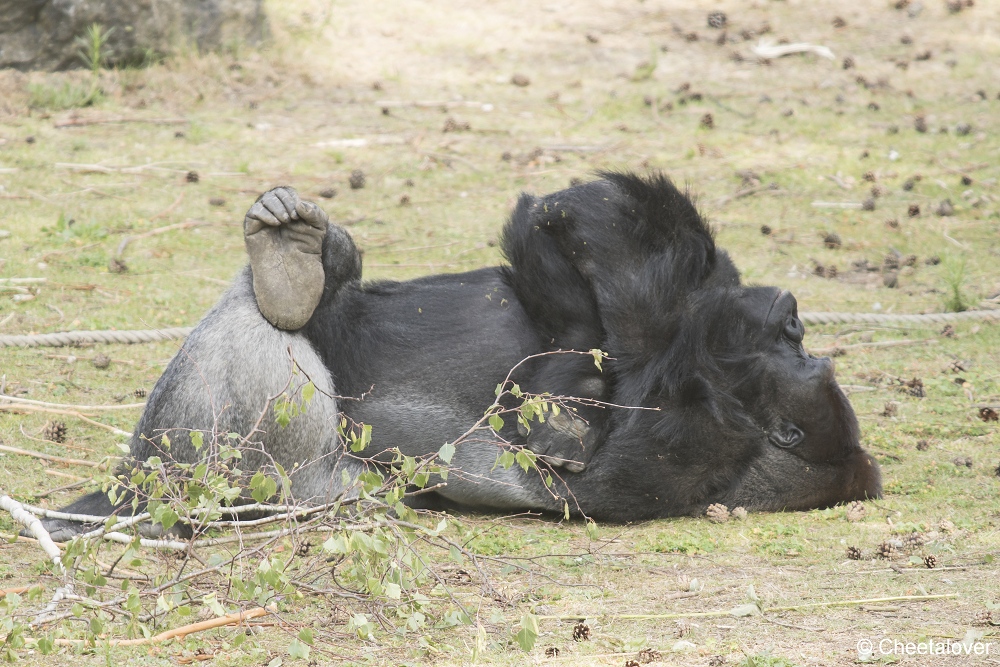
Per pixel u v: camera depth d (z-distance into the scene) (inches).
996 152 1077.1
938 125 1149.7
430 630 358.0
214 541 402.6
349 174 997.8
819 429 483.2
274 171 995.9
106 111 1107.9
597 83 1270.9
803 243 883.4
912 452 558.6
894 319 743.7
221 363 440.8
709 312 472.4
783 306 487.2
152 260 800.3
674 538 447.8
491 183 987.3
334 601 373.1
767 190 981.8
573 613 369.7
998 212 943.7
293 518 386.3
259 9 1285.7
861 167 1040.2
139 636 342.6
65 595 349.4
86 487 488.1
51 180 933.8
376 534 350.6
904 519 471.8
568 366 461.7
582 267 465.4
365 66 1288.1
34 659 326.0
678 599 383.6
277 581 339.3
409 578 370.3
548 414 458.3
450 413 471.2
